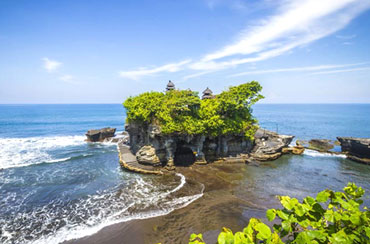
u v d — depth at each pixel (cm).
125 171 3631
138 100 3962
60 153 4822
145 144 4050
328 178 3397
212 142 4269
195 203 2512
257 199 2628
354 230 358
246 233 386
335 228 377
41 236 1897
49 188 2906
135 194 2744
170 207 2414
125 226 2058
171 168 3641
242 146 4519
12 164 3944
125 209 2362
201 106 4100
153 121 3641
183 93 3869
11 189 2856
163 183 3116
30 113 17750
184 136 3766
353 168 3925
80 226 2048
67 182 3127
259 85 4462
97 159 4344
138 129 4231
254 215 2258
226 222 2130
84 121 12050
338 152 4947
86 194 2733
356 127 9994
